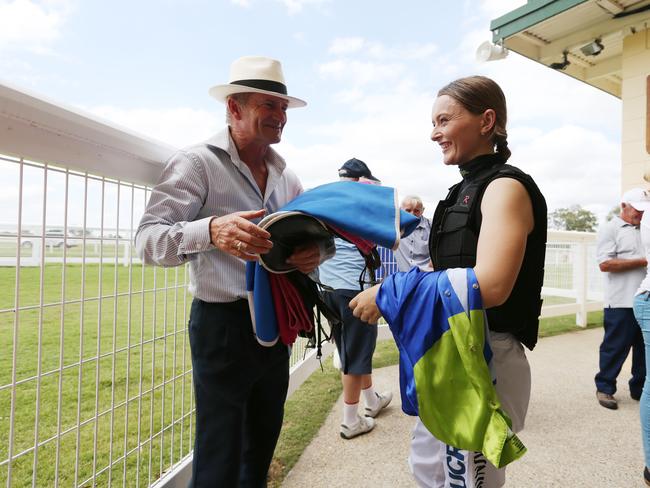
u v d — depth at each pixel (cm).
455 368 92
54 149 105
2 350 168
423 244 347
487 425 88
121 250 138
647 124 412
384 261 387
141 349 148
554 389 358
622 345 313
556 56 494
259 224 113
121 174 133
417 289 96
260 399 154
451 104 119
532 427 280
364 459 233
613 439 261
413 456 121
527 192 102
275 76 140
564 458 237
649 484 208
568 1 397
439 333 94
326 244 127
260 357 141
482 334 91
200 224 110
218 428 134
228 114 146
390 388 356
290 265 123
